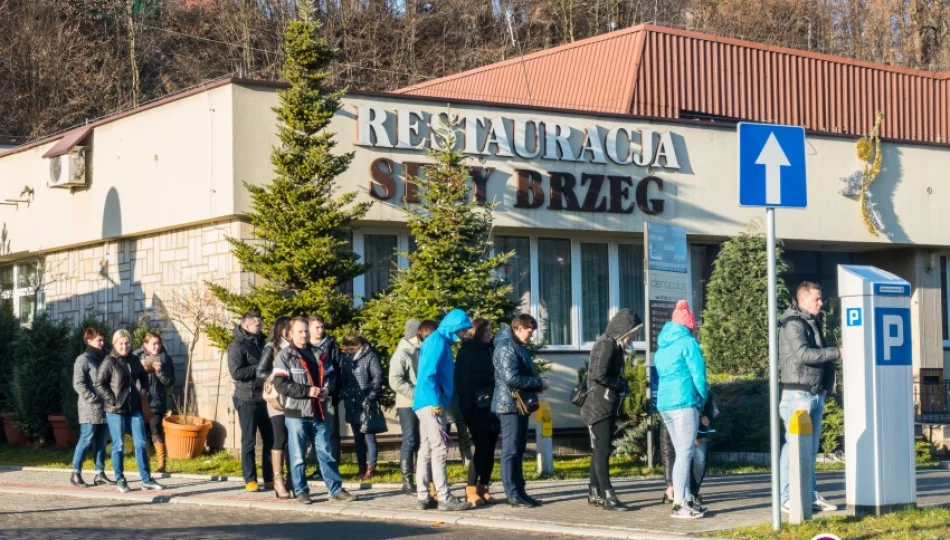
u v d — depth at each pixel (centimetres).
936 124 2902
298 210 1728
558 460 1964
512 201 2053
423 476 1294
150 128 2059
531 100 2738
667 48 2550
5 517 1304
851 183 2370
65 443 2131
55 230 2353
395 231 2034
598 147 2133
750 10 5300
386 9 4856
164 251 2072
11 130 4141
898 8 5156
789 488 1115
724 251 2088
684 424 1184
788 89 2688
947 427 2114
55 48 4241
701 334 2091
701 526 1134
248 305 1725
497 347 1285
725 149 2261
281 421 1394
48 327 2191
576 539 1106
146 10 4500
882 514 1133
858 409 1145
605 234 2188
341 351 1633
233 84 1872
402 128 1972
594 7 4844
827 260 2566
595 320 2206
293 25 1764
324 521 1246
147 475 1516
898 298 1158
